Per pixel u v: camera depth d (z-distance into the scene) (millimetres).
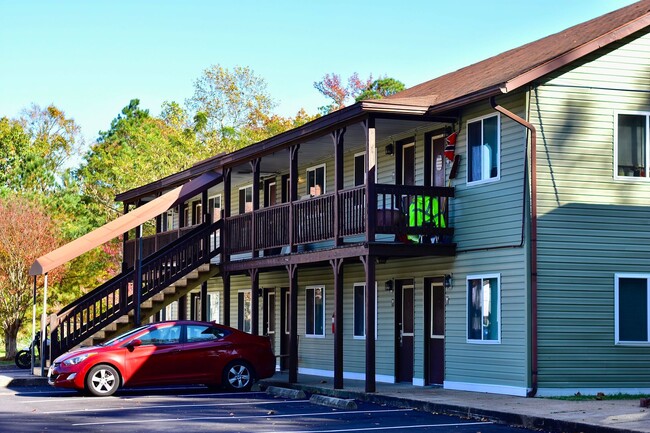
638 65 20688
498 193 20578
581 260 19922
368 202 20969
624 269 20234
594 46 19797
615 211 20297
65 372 21250
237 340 22516
